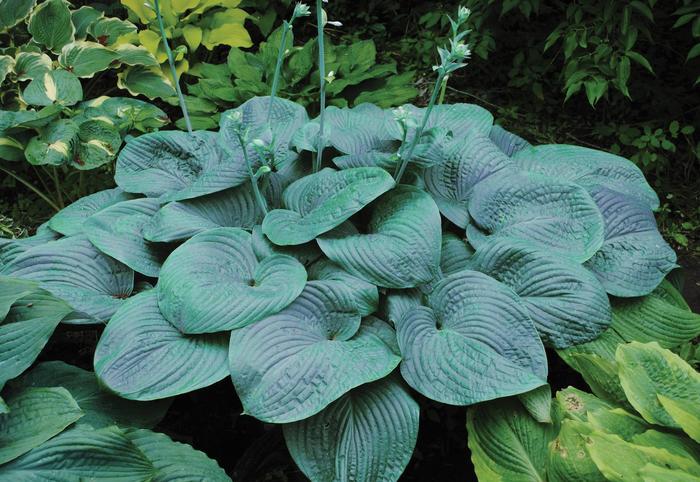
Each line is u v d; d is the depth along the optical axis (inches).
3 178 154.1
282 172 103.9
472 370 77.5
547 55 175.6
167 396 75.5
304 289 82.3
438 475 98.0
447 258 96.2
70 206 105.0
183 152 105.2
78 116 137.6
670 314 91.7
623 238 96.0
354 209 84.2
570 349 85.6
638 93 162.6
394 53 196.1
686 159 154.3
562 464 71.2
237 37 167.5
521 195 95.3
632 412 79.9
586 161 109.0
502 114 169.8
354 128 107.3
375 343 81.4
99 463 67.9
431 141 95.2
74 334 103.7
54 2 153.2
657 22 163.3
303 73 152.9
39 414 70.2
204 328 78.5
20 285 77.2
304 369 76.5
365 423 78.0
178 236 91.3
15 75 146.6
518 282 88.0
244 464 91.9
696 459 69.6
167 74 160.7
